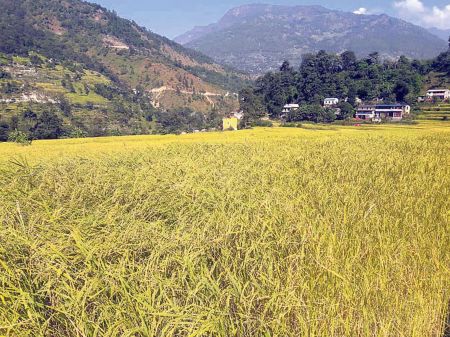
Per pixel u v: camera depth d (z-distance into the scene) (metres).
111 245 3.24
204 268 3.08
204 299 2.82
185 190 4.98
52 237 3.35
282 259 3.41
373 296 3.36
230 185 5.56
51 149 31.83
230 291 2.80
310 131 54.47
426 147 15.89
